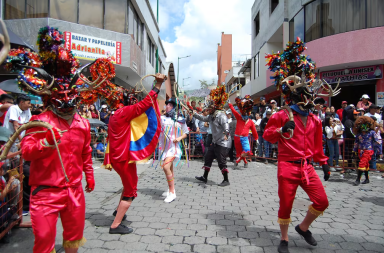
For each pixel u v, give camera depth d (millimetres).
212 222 3988
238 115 8281
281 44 18422
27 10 10570
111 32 11562
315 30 12898
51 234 2316
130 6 13234
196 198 5164
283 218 3135
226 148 6137
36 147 2207
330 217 4270
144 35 16359
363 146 6441
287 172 3135
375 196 5484
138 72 13742
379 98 11602
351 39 11453
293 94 3289
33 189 2383
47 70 2668
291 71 3477
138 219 4082
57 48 2594
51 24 10320
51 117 2477
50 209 2334
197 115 6355
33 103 7887
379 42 10914
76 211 2482
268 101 20812
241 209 4566
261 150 9648
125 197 3621
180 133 5281
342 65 12031
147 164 8602
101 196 5199
